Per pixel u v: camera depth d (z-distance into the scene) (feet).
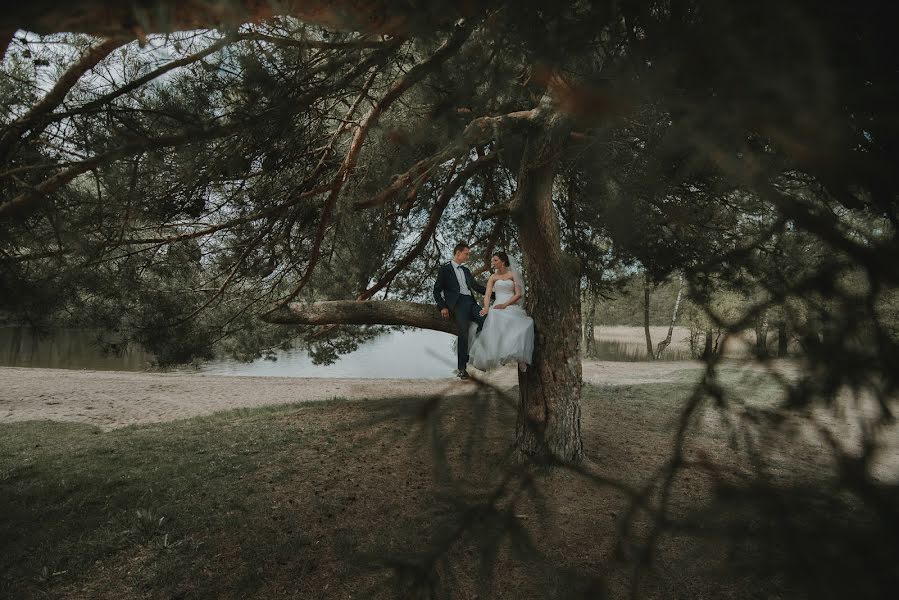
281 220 19.13
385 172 12.47
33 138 8.05
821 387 1.65
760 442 1.66
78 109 7.58
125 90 7.18
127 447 27.20
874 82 1.77
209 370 85.81
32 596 13.80
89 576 14.61
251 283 22.91
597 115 1.84
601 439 25.82
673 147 2.01
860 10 1.74
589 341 88.89
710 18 1.59
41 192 8.30
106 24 2.41
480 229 31.32
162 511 18.30
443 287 19.66
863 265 1.79
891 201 1.88
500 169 27.22
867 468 1.44
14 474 22.70
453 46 4.04
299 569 14.05
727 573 1.65
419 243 25.43
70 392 52.54
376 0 2.83
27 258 10.19
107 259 14.64
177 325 20.43
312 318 20.84
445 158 9.20
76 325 16.84
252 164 13.78
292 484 19.80
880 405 1.62
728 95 1.65
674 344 99.40
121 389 55.47
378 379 62.90
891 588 1.43
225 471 22.35
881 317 1.70
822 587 1.49
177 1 2.51
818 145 1.69
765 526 1.57
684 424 1.81
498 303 18.44
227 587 13.73
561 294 19.40
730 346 1.82
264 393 53.47
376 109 10.45
